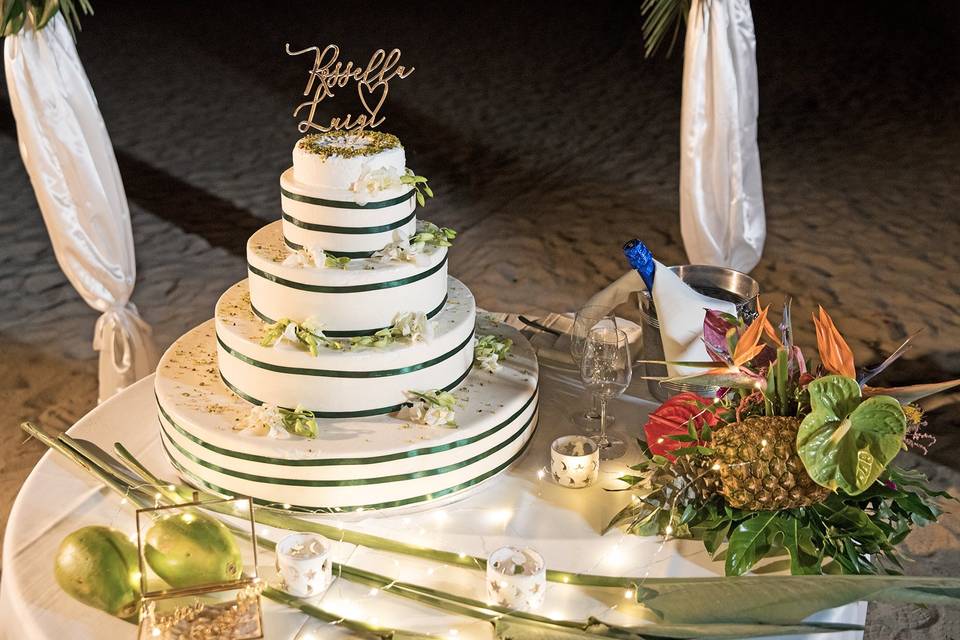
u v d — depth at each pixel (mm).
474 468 2293
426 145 7344
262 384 2281
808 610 1793
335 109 8109
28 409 4207
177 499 2240
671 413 2213
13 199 6457
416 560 2115
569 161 7047
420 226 2502
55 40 3508
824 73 8734
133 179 6754
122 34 10289
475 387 2455
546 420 2648
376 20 10773
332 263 2256
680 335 2467
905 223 5953
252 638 1820
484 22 10641
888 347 4637
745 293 2633
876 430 1937
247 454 2176
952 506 3555
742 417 2141
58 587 2000
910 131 7402
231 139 7500
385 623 1942
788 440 2000
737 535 2018
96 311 5070
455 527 2213
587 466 2328
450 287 2607
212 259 5637
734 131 4031
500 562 1991
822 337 2051
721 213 4180
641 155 7133
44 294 5250
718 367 2129
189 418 2258
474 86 8656
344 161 2234
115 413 2648
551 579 2020
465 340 2408
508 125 7746
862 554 2061
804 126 7578
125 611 1920
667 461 2174
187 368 2521
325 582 2006
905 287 5203
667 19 4148
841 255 5570
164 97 8438
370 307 2266
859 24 10102
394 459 2180
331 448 2168
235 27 10531
